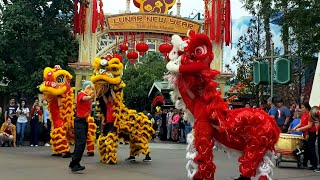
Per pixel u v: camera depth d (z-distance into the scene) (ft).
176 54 23.31
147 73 127.75
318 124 33.91
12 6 59.72
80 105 29.50
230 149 23.58
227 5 67.36
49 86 38.37
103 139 35.19
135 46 61.36
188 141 23.47
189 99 23.58
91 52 65.31
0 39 59.52
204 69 22.71
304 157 35.65
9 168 30.37
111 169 31.35
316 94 35.99
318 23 49.47
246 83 80.74
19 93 61.93
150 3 66.69
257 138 22.61
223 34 67.77
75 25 64.69
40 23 61.41
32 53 62.03
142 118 36.83
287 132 40.70
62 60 62.18
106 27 65.16
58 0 62.28
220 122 22.80
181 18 66.44
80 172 29.19
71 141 39.91
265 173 22.63
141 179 26.89
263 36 86.69
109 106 35.35
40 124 51.70
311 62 51.49
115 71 34.99
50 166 31.96
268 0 51.03
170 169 32.09
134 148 36.86
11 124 50.60
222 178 28.55
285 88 81.82
